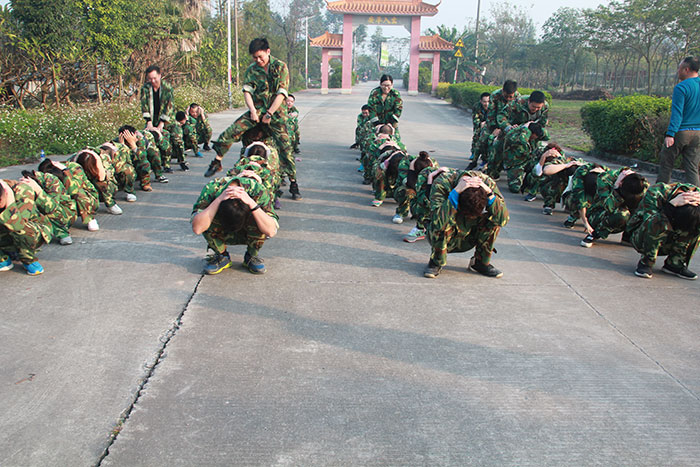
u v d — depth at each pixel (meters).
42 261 4.64
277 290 4.20
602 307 4.13
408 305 4.02
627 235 5.47
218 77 24.36
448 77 48.75
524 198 7.81
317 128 15.68
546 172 6.53
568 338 3.62
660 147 10.12
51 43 13.27
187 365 3.12
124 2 15.57
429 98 35.28
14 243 4.27
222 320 3.67
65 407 2.72
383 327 3.66
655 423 2.76
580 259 5.24
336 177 8.72
